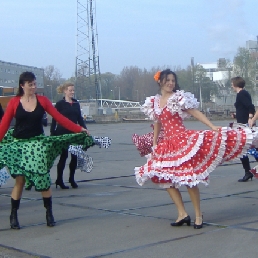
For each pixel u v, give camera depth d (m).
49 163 5.41
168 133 5.24
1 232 5.39
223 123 32.78
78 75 58.50
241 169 10.20
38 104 5.41
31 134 5.39
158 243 4.78
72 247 4.75
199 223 5.27
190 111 5.20
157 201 6.88
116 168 10.91
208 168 5.11
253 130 5.14
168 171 5.11
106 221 5.77
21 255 4.56
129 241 4.89
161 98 5.42
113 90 96.06
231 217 5.77
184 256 4.36
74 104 8.25
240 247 4.57
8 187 8.48
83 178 9.41
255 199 6.86
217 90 64.19
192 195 5.26
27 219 6.00
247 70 59.19
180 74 60.69
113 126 34.50
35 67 59.38
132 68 93.44
